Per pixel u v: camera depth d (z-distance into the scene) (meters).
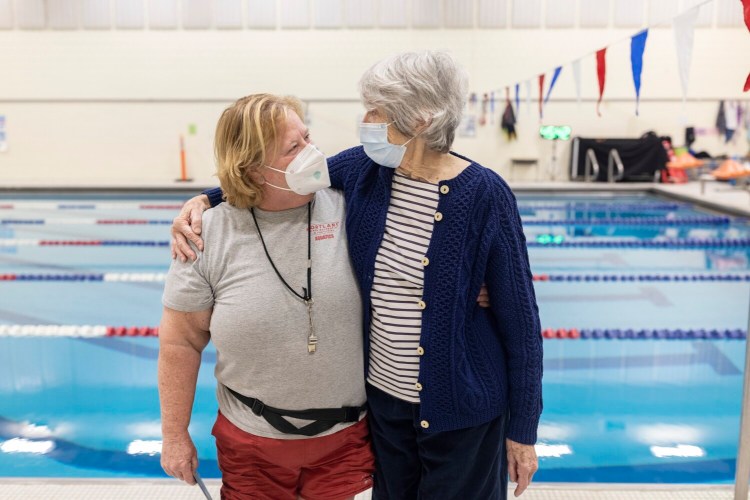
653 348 3.93
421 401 1.35
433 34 11.02
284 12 10.95
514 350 1.35
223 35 11.04
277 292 1.34
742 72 10.51
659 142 10.62
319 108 11.31
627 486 2.16
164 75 11.15
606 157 10.85
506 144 11.24
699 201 8.98
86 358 3.82
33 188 10.69
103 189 10.67
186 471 1.45
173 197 10.36
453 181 1.29
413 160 1.30
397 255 1.32
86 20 10.88
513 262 1.31
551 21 10.84
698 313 4.57
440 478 1.43
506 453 1.49
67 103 11.18
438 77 1.22
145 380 3.52
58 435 2.93
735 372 3.57
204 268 1.36
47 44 10.95
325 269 1.37
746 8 1.40
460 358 1.33
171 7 10.90
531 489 2.14
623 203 9.63
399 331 1.34
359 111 11.30
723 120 10.77
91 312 4.66
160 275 5.64
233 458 1.47
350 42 11.06
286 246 1.36
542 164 11.26
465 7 10.87
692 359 3.76
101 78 11.11
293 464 1.46
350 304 1.38
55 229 7.73
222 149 1.31
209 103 11.27
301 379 1.38
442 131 1.24
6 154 11.30
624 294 5.07
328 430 1.45
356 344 1.42
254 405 1.41
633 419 3.05
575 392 3.34
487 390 1.36
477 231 1.28
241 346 1.35
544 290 5.19
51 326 4.35
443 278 1.29
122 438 2.90
